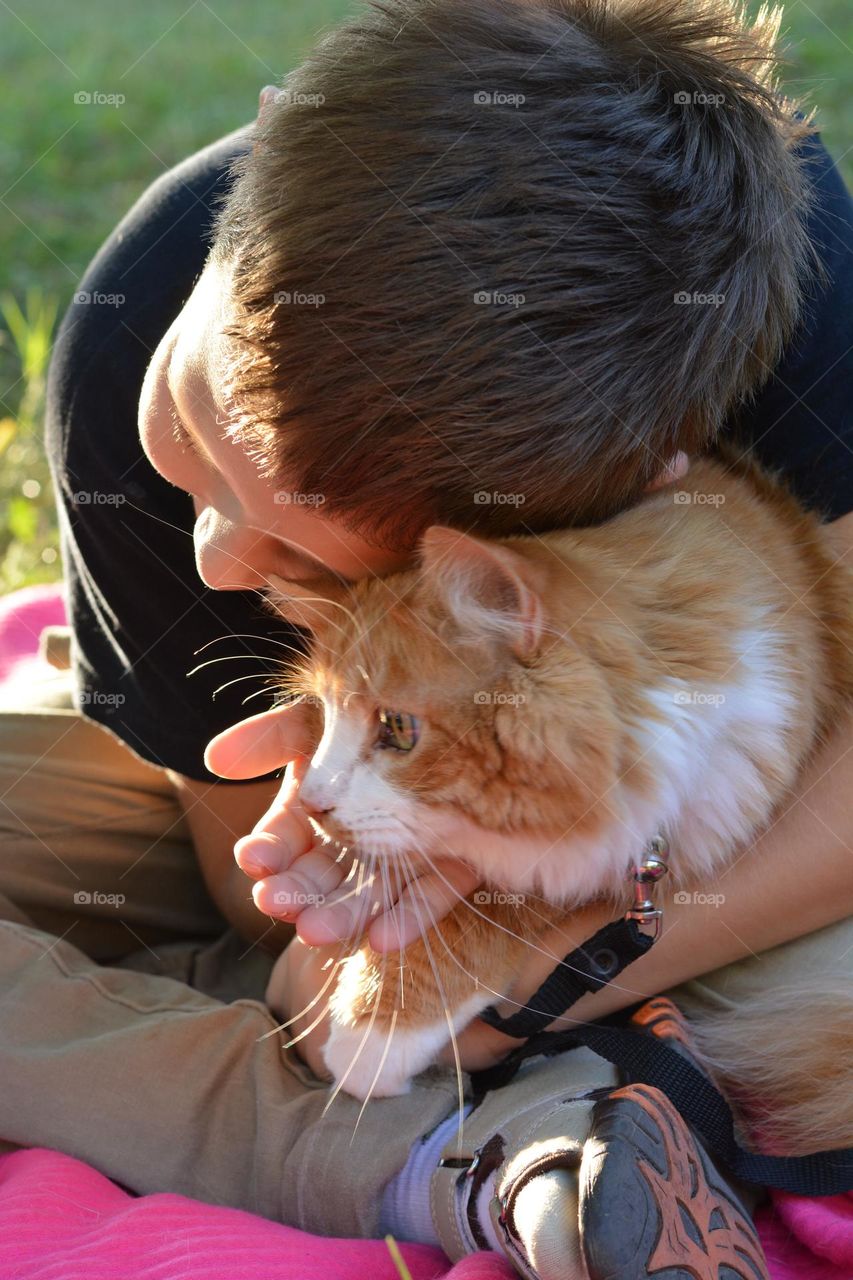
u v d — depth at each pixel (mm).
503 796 1508
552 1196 1222
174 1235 1349
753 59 1523
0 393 3684
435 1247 1457
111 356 1890
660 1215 1155
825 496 1713
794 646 1610
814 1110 1496
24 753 2062
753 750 1562
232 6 6473
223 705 1917
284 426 1351
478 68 1356
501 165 1312
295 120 1383
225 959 2125
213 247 1600
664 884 1594
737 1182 1477
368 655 1509
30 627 2549
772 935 1589
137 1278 1261
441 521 1429
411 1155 1495
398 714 1503
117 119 5188
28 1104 1620
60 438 1938
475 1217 1357
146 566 1888
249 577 1592
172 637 1907
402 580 1503
